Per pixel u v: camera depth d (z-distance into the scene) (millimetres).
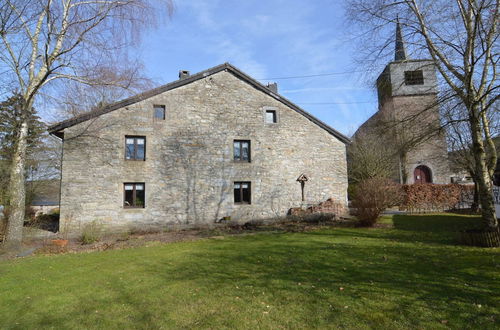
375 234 10117
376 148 21578
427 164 22422
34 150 16766
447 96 7938
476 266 5695
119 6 10172
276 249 8195
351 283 5039
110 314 4172
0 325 3959
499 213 10414
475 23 6887
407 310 3895
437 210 16828
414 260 6391
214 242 9844
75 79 10609
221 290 4949
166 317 3984
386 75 9141
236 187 15328
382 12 8258
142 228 12953
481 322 3508
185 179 14227
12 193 9508
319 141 16719
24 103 10102
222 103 15359
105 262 7344
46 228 13586
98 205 12836
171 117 14352
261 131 15867
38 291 5262
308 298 4438
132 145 13828
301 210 15445
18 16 9445
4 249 8961
